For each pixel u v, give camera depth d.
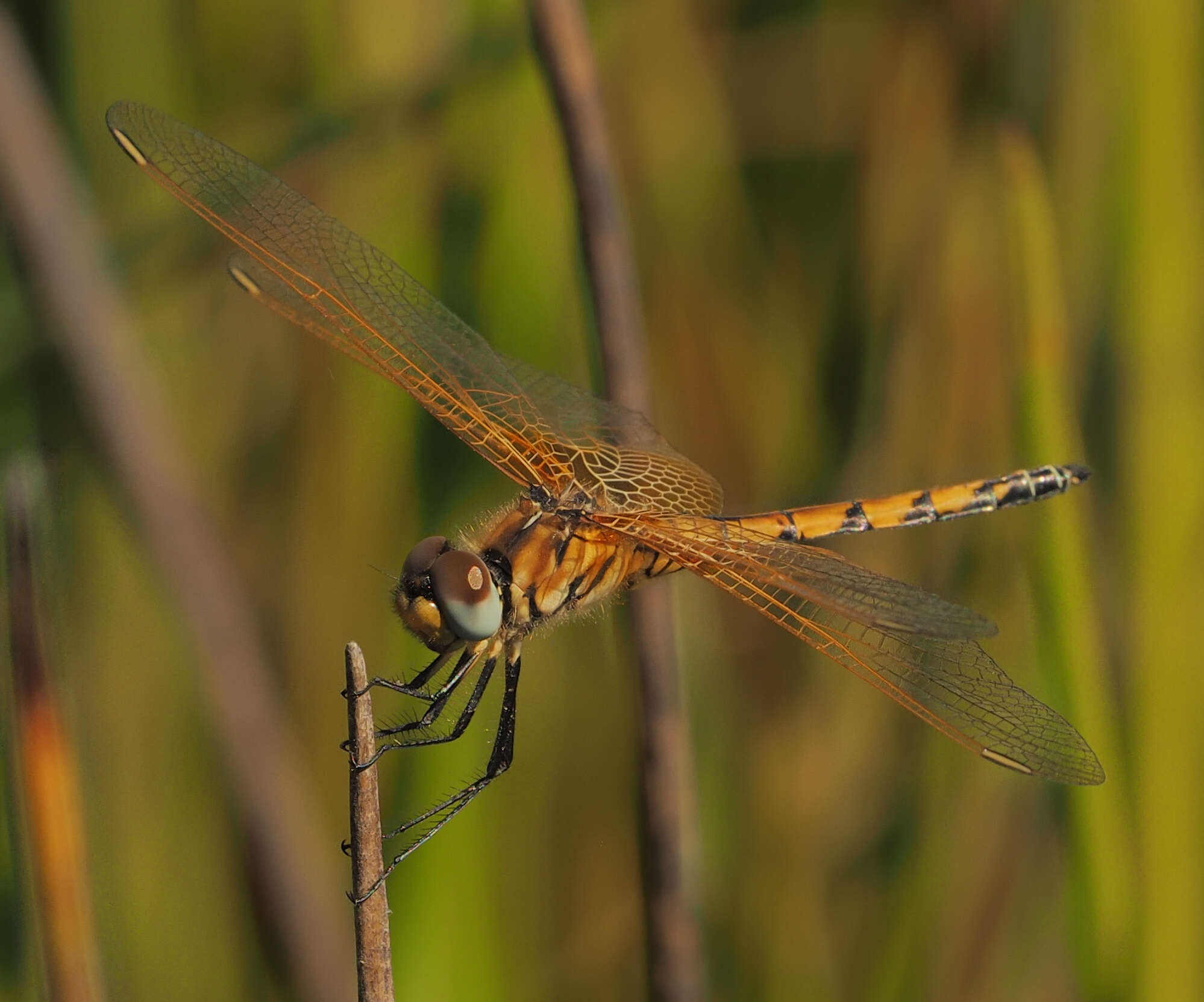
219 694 1.00
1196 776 1.00
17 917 0.99
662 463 1.01
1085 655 1.00
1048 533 1.00
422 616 1.00
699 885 1.00
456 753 1.01
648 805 1.00
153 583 1.01
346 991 1.00
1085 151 1.01
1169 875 1.00
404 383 1.01
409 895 1.01
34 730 0.98
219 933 1.01
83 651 1.01
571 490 1.01
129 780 1.01
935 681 1.00
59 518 1.01
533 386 1.01
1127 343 1.01
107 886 1.01
